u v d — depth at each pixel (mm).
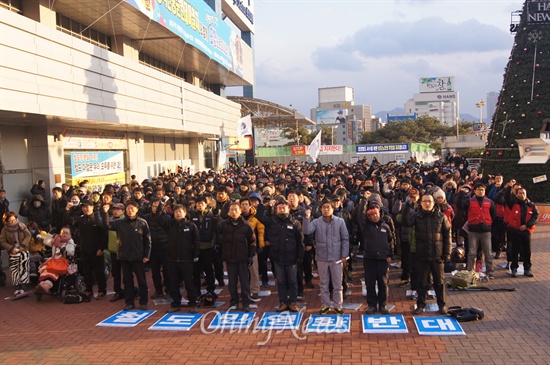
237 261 8289
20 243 9836
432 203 7848
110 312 8602
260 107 39938
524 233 9859
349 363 6125
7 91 11000
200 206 9219
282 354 6488
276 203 8906
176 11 20953
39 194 12914
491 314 7781
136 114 17797
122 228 8609
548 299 8469
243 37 38688
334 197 9648
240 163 50844
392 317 7781
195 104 24688
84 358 6555
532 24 17422
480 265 10312
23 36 11602
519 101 17547
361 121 158875
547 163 16719
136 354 6645
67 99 13414
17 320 8250
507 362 5992
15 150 14477
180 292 9156
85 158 18141
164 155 28047
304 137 79250
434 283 7902
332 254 8047
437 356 6230
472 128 88625
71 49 13711
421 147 53656
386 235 7922
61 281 9359
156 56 25781
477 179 13977
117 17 18250
